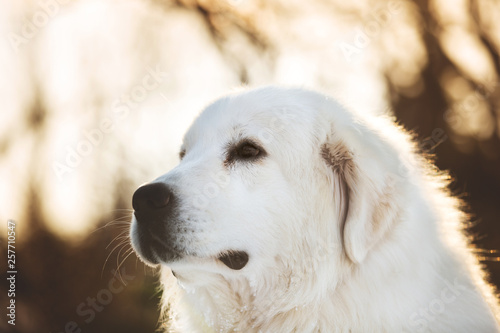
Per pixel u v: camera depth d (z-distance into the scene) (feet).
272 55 27.12
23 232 24.90
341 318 10.04
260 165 10.45
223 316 10.92
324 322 10.18
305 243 10.53
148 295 23.41
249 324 10.85
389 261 9.78
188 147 11.37
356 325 9.91
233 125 10.74
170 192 10.07
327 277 10.16
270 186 10.43
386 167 9.98
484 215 29.94
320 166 10.67
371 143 10.27
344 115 10.91
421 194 10.56
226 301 10.81
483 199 30.94
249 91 11.28
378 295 9.78
